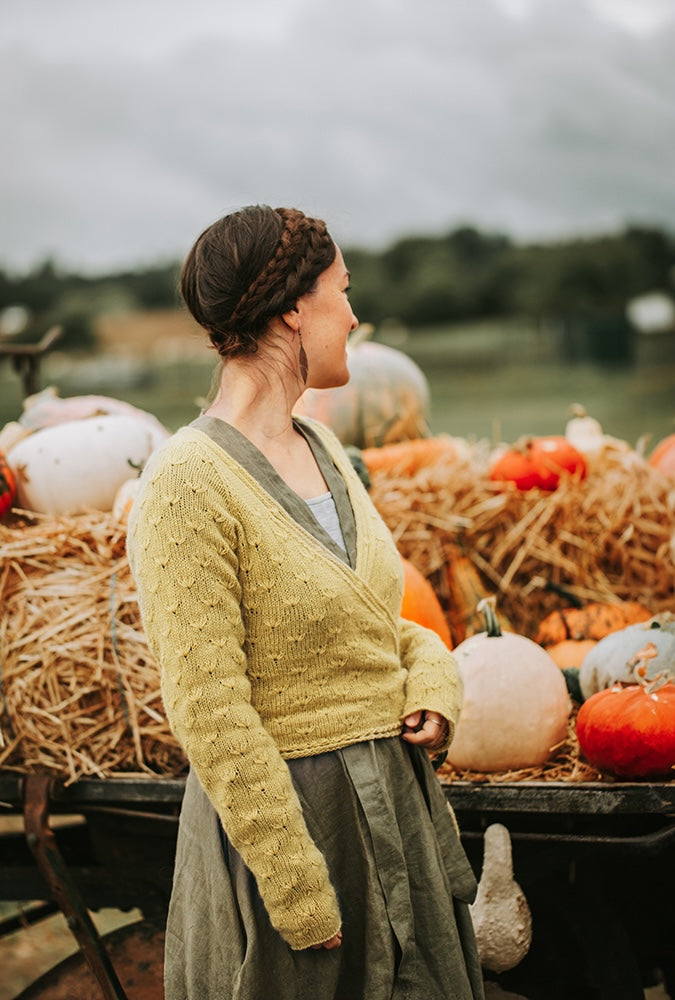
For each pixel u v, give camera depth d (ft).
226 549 4.76
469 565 9.80
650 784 6.61
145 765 7.81
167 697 4.70
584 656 8.98
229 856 5.07
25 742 7.81
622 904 7.64
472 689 7.63
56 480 9.22
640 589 9.95
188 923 5.20
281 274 4.99
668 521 9.98
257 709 5.04
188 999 5.17
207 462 4.83
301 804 5.03
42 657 7.73
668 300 86.28
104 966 6.97
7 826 13.99
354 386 11.16
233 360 5.22
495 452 10.97
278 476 5.08
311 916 4.72
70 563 8.16
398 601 5.57
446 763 7.73
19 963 11.01
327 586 4.99
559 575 9.95
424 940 5.25
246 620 4.94
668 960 7.91
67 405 10.47
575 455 10.29
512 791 6.75
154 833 7.70
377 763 5.19
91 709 7.73
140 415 10.69
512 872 6.81
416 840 5.30
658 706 7.13
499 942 6.72
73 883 7.20
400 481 9.98
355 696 5.20
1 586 8.00
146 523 4.78
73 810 7.65
